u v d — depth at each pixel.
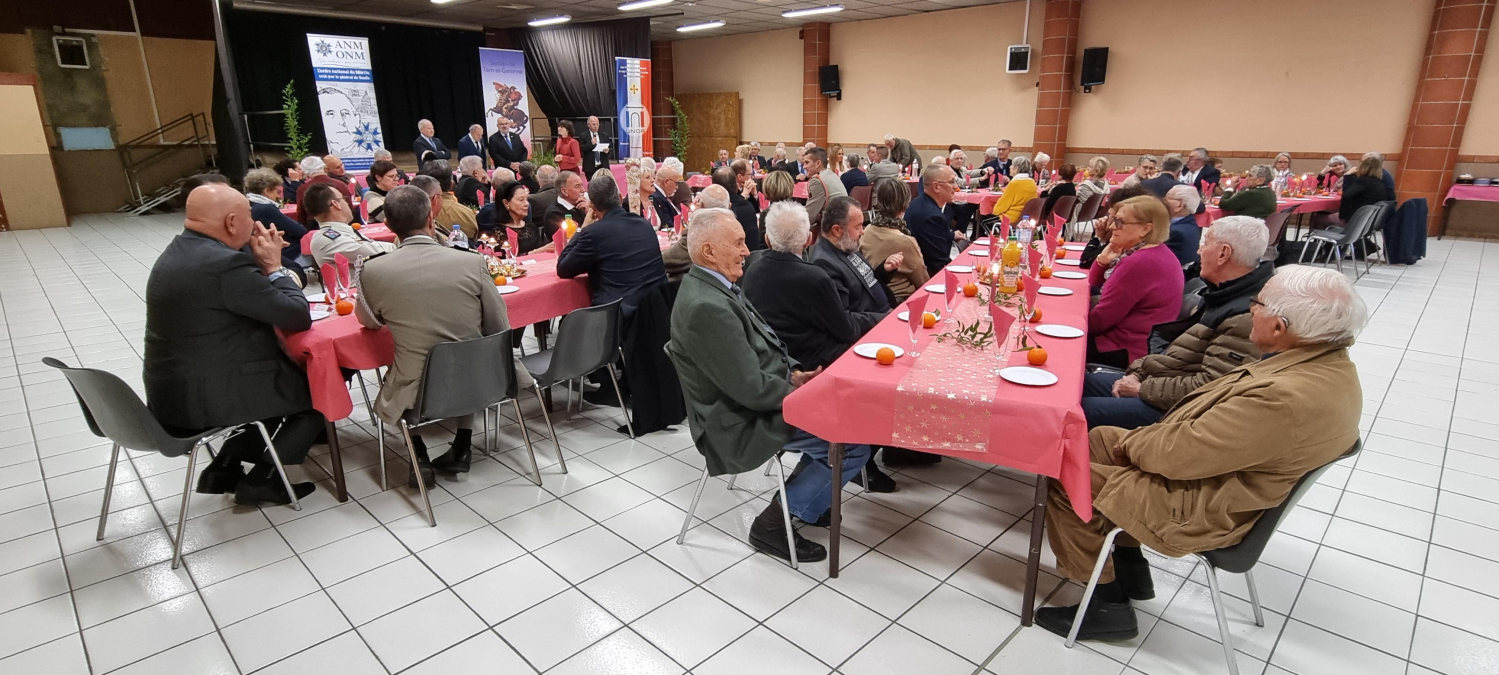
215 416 2.28
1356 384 1.55
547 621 2.00
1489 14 7.27
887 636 1.94
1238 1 8.59
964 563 2.27
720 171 4.97
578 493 2.71
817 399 1.98
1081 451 1.71
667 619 2.01
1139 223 2.72
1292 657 1.86
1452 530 2.42
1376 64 7.93
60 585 2.15
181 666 1.84
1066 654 1.88
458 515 2.55
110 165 11.13
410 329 2.40
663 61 14.58
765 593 2.12
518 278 3.37
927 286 3.15
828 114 12.71
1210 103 9.02
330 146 9.17
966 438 1.83
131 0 10.90
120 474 2.83
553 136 12.45
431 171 4.65
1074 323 2.55
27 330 4.78
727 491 2.73
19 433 3.20
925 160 11.66
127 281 6.28
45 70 10.49
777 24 12.36
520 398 3.67
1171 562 2.27
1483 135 7.64
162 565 2.26
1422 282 5.91
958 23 10.80
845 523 2.50
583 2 9.98
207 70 11.69
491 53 10.16
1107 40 9.60
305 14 10.46
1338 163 7.16
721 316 2.07
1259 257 2.12
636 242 3.23
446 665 1.84
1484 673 1.80
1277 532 2.42
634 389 3.14
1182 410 1.71
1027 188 5.33
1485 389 3.64
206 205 2.19
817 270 2.42
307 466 2.92
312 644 1.92
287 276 2.41
